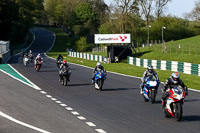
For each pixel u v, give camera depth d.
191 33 175.50
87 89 37.91
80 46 181.12
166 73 59.38
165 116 22.69
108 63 90.06
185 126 20.02
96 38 95.25
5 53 95.69
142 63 76.81
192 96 32.81
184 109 25.78
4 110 25.20
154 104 28.05
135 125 20.30
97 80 37.31
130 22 152.88
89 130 18.98
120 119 22.06
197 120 21.70
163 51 106.75
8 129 19.16
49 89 37.78
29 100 30.11
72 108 26.23
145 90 28.98
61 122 21.11
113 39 95.31
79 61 97.50
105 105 27.61
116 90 37.03
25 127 19.70
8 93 34.38
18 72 58.56
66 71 41.25
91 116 23.09
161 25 171.25
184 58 89.50
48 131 18.70
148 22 171.75
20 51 173.38
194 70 57.78
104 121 21.44
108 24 164.25
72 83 43.75
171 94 21.61
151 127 19.75
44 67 72.25
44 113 24.12
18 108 26.09
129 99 30.78
